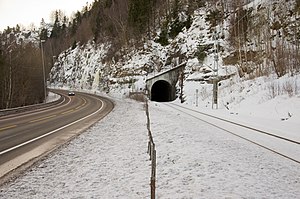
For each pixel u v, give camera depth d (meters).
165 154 10.31
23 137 14.95
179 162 9.05
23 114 28.30
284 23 43.75
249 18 49.84
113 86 73.00
